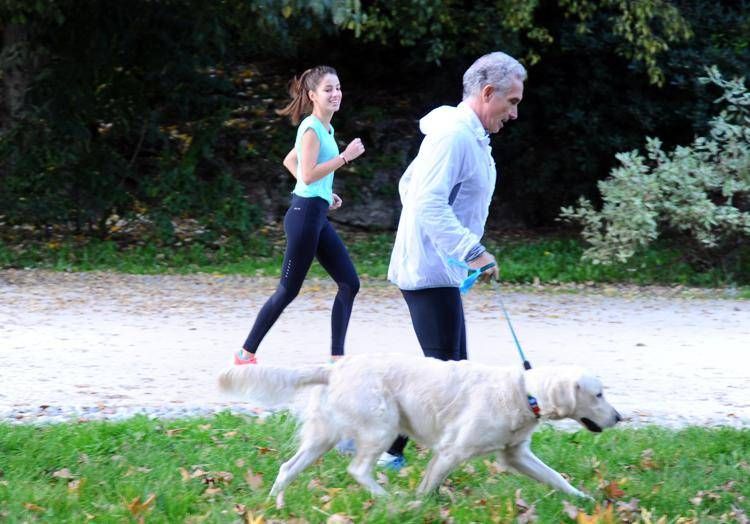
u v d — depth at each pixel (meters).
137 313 10.13
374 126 17.36
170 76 14.77
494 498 4.84
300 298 11.37
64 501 4.68
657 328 9.98
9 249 13.60
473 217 4.93
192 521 4.52
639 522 4.64
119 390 6.96
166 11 14.30
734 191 13.22
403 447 5.36
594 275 13.44
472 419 4.51
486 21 15.73
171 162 15.24
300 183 7.04
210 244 14.53
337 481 5.12
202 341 8.78
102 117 14.91
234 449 5.49
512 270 13.40
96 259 13.52
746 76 15.66
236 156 16.72
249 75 19.19
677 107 16.12
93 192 14.49
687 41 16.33
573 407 4.41
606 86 16.22
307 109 7.23
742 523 4.70
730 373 7.96
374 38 16.06
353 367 4.70
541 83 16.73
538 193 17.03
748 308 11.34
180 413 6.34
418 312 5.07
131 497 4.74
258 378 4.70
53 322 9.51
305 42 18.55
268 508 4.68
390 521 4.47
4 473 5.04
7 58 14.41
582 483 5.18
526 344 9.02
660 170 13.39
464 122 4.75
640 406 6.86
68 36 14.21
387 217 16.38
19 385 7.03
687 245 14.14
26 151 14.16
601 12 16.22
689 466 5.42
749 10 17.06
